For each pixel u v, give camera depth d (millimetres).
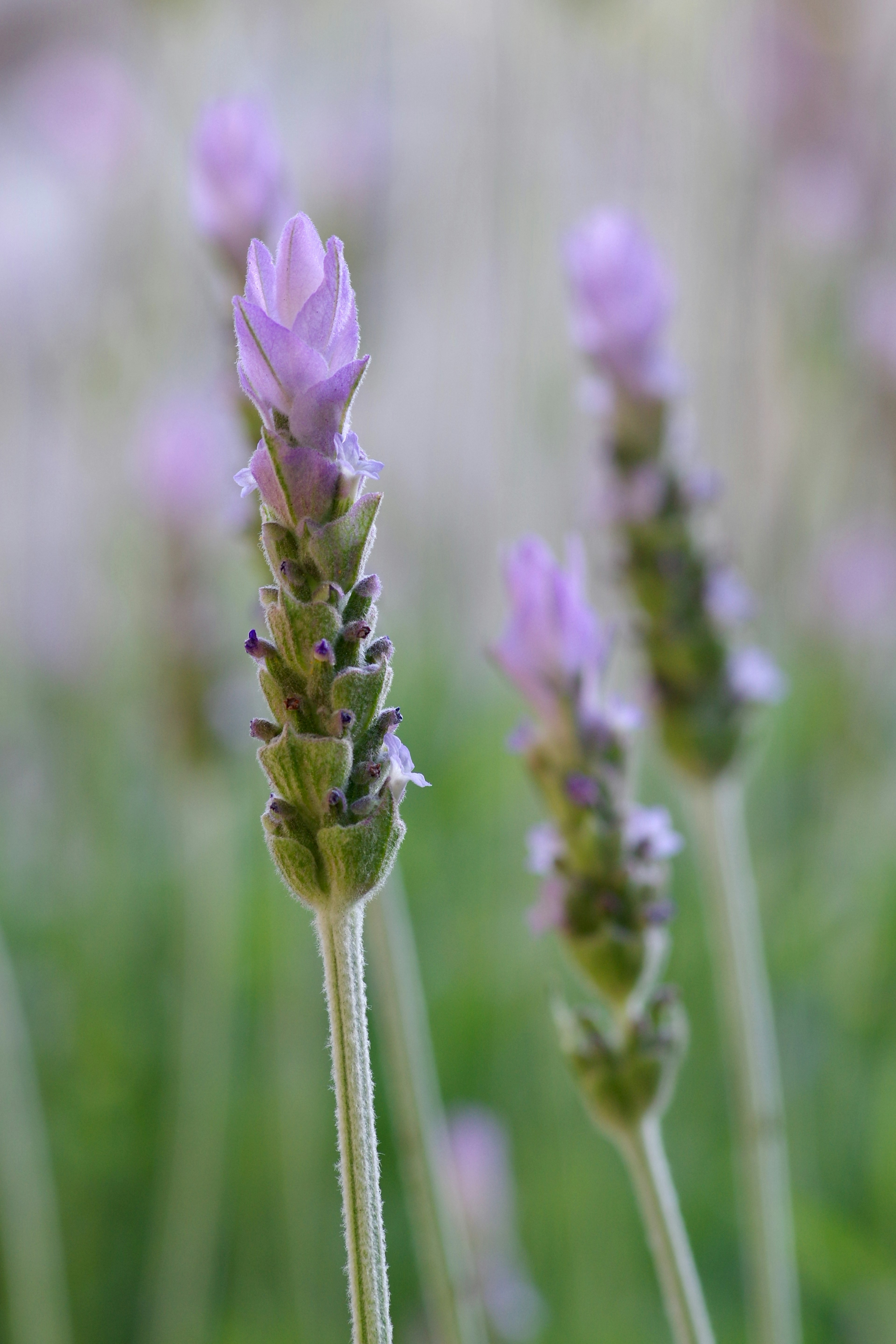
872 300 651
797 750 641
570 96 716
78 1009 625
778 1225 344
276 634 261
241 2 739
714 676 371
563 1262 532
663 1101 307
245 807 647
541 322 708
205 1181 513
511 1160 560
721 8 701
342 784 260
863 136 666
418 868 627
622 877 311
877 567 657
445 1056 576
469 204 740
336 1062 260
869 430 661
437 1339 482
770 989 560
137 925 668
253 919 638
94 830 678
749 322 648
